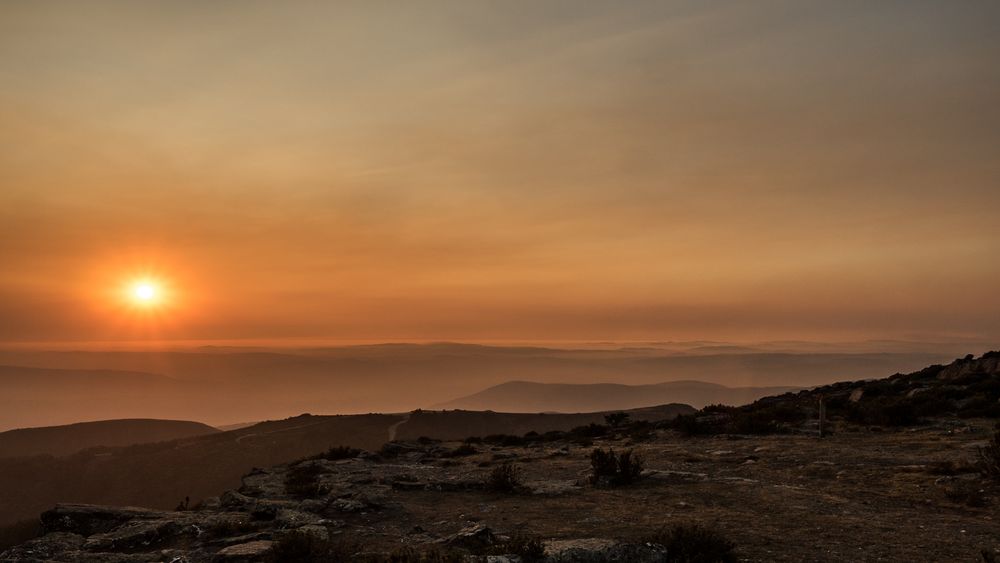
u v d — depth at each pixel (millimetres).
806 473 18703
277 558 11039
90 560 11867
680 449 26766
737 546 10891
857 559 9961
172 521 14578
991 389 31047
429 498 17703
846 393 41281
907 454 20234
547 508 15344
